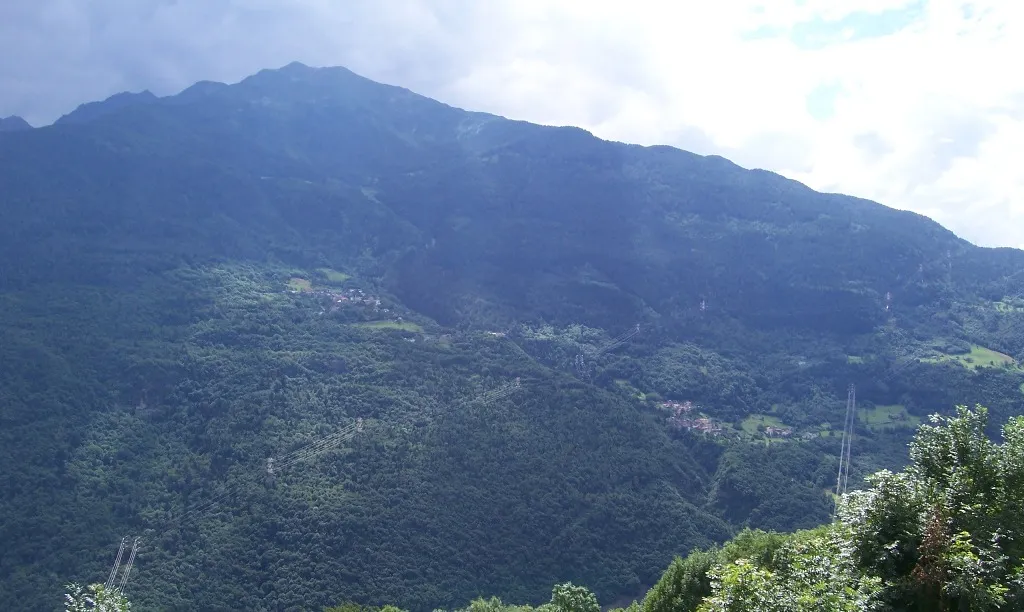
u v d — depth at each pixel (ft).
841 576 56.49
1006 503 67.56
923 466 75.66
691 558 128.26
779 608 52.11
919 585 61.98
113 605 83.76
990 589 56.70
